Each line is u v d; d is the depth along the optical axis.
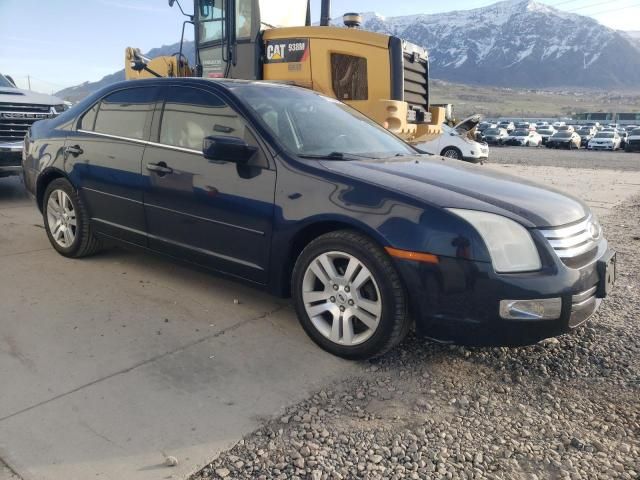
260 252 3.65
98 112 4.78
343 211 3.26
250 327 3.83
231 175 3.73
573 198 3.72
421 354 3.55
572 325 3.13
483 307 2.99
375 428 2.78
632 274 5.29
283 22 9.49
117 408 2.83
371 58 8.40
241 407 2.89
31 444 2.53
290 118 4.05
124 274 4.76
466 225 3.01
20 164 7.76
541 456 2.61
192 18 9.53
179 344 3.54
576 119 110.38
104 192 4.55
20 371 3.14
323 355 3.48
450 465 2.52
